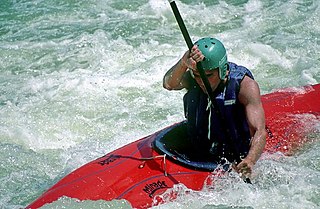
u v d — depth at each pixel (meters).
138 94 25.22
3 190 19.09
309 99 20.25
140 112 23.88
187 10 32.91
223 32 30.84
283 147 17.88
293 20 31.47
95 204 15.27
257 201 15.67
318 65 27.00
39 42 30.58
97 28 31.72
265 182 16.38
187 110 16.92
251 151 15.40
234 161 16.27
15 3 35.50
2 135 22.34
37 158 20.94
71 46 29.95
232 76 16.06
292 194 16.03
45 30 31.97
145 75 26.62
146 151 16.95
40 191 19.02
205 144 16.78
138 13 33.28
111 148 21.38
